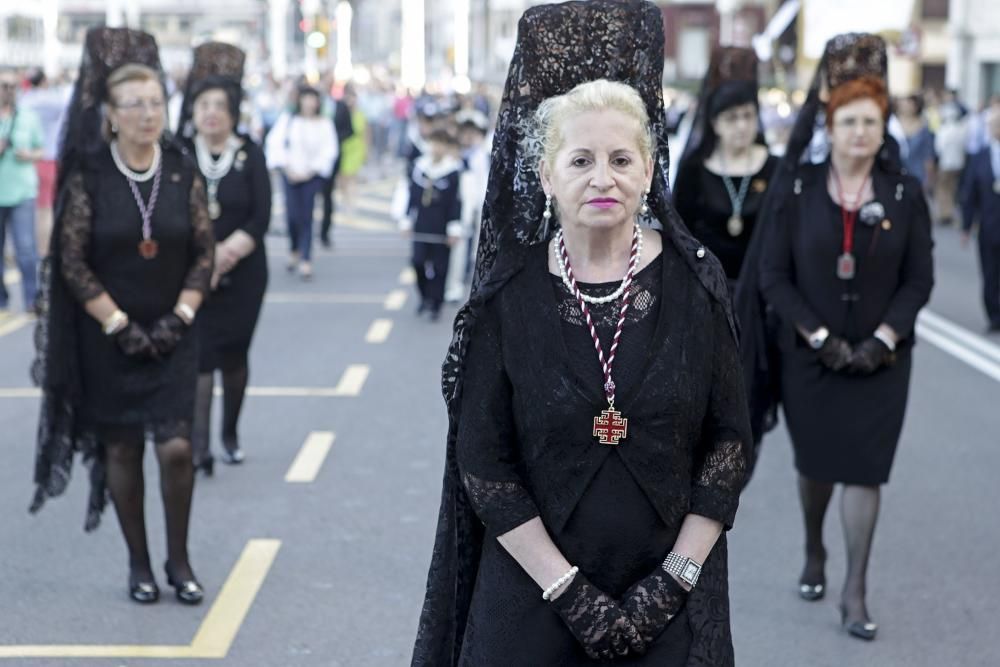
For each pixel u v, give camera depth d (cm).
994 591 736
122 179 680
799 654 650
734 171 847
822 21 2766
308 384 1230
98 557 775
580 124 366
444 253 1577
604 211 365
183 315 686
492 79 7594
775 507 891
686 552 372
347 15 6819
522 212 388
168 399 689
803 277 679
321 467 961
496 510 373
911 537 827
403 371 1291
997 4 4431
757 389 714
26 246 1584
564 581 366
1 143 1558
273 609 698
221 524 834
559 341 371
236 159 923
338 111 2781
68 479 693
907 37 3516
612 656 368
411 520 844
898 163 683
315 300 1720
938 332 1552
